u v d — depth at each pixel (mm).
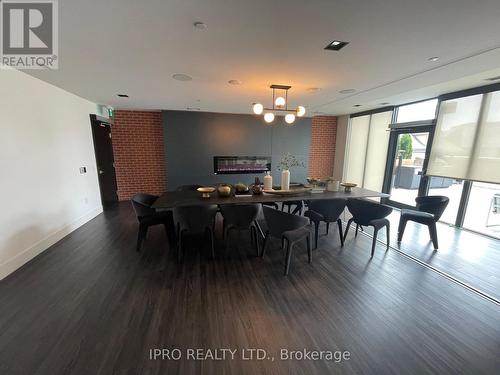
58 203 3324
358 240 3426
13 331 1701
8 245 2439
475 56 2199
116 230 3719
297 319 1852
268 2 1391
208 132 5551
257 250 2930
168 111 5250
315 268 2629
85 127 4156
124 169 5578
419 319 1863
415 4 1401
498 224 3840
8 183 2443
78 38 1847
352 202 3037
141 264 2674
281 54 2158
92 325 1763
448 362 1489
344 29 1714
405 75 2766
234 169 5879
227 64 2410
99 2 1380
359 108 5352
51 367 1430
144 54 2158
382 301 2074
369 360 1502
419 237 3535
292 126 6133
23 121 2668
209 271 2539
